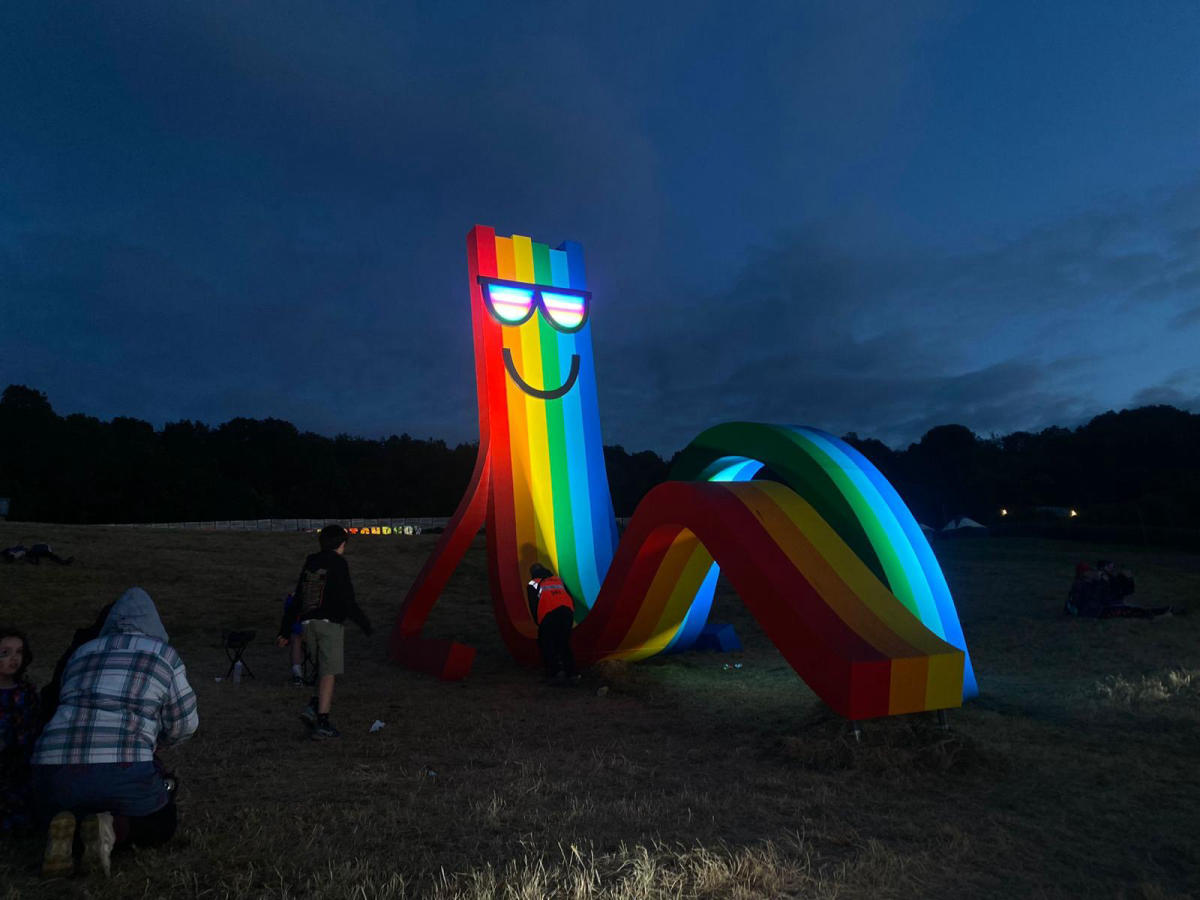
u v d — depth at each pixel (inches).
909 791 192.2
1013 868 142.7
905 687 224.1
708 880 127.3
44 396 2694.4
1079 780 200.5
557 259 514.0
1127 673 346.3
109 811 134.3
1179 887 136.3
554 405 485.1
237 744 241.3
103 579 699.4
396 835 152.3
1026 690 318.3
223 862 136.6
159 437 3189.0
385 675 391.5
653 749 238.8
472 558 975.0
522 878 127.5
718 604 703.1
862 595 254.8
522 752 233.1
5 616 548.4
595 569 466.9
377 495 3412.9
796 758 221.3
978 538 1513.3
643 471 3319.4
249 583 740.7
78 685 137.9
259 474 3189.0
